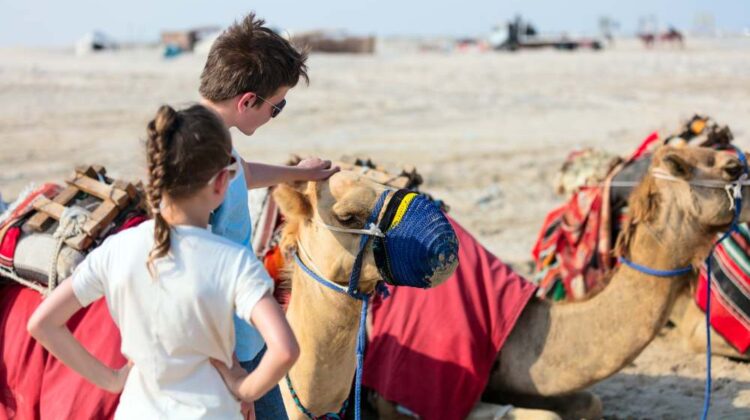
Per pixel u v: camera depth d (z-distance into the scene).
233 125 3.27
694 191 4.32
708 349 4.43
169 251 2.62
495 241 9.41
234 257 2.63
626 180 6.02
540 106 21.41
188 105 2.65
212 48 3.25
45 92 24.48
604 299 4.44
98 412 3.55
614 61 38.78
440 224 3.27
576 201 6.37
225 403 2.71
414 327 4.45
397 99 23.41
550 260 6.52
